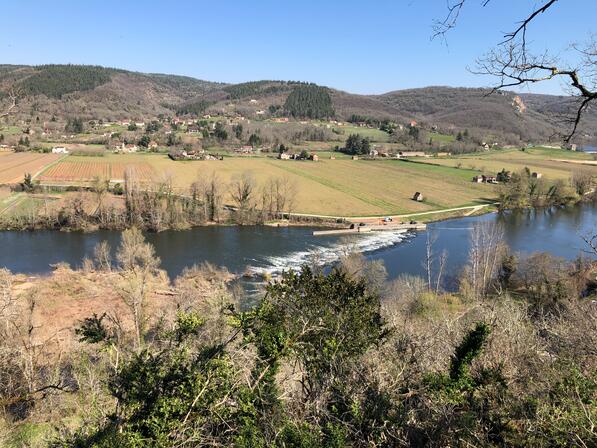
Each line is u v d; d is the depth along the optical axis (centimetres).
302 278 870
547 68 622
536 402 707
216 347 751
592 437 609
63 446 675
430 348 953
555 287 2791
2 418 1225
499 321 1038
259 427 658
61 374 1495
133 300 2248
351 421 704
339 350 782
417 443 698
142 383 676
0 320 1781
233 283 4262
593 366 881
